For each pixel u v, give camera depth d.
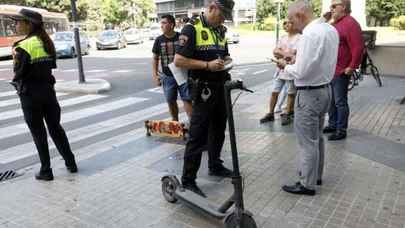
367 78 13.09
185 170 4.44
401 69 10.23
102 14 53.84
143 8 64.81
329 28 4.14
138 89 12.59
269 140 6.53
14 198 4.71
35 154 6.49
